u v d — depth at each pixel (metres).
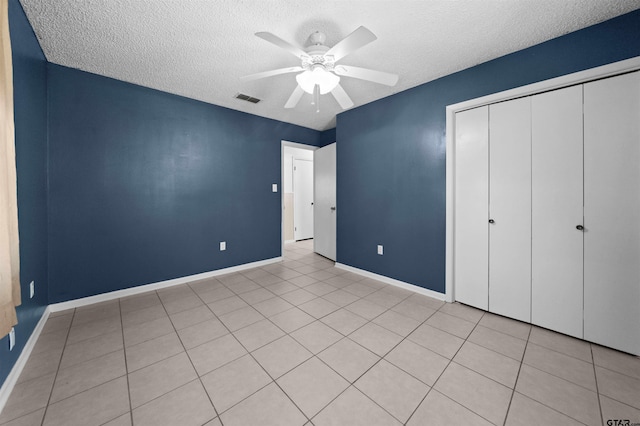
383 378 1.46
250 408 1.25
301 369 1.53
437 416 1.20
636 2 1.53
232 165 3.46
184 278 3.05
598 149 1.75
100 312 2.26
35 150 1.90
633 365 1.56
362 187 3.32
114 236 2.57
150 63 2.24
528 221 2.05
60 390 1.35
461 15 1.65
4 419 1.17
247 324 2.06
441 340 1.84
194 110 3.09
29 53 1.74
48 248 2.21
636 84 1.62
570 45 1.82
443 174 2.50
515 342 1.81
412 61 2.20
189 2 1.52
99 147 2.47
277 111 3.54
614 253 1.71
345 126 3.53
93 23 1.71
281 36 1.86
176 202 2.98
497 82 2.15
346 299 2.57
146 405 1.26
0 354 1.27
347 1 1.52
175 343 1.79
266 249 3.89
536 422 1.17
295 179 5.75
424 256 2.69
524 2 1.53
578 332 1.85
